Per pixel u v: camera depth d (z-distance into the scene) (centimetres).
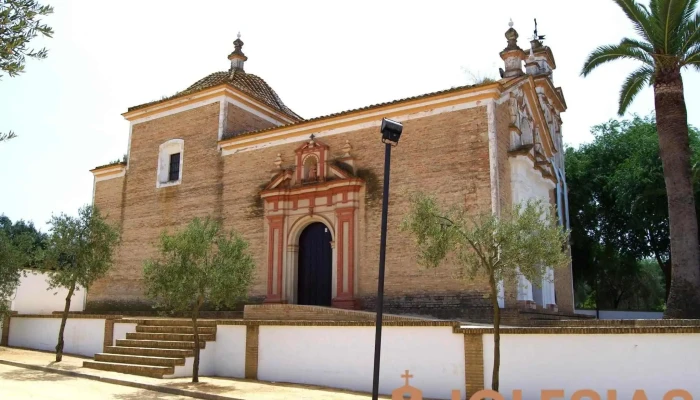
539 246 1080
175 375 1458
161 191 2481
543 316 1852
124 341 1677
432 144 1859
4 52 679
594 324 1366
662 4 1572
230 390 1264
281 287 2069
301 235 2148
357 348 1318
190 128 2469
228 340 1544
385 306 1836
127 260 2514
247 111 2517
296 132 2169
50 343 2100
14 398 1136
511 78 1984
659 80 1641
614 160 3145
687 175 1566
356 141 2027
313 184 2061
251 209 2219
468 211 1747
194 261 1429
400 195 1883
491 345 1162
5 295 2245
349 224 1948
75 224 1819
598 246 3219
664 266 3061
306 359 1391
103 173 2703
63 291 2811
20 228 4419
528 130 2147
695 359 987
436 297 1752
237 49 2931
